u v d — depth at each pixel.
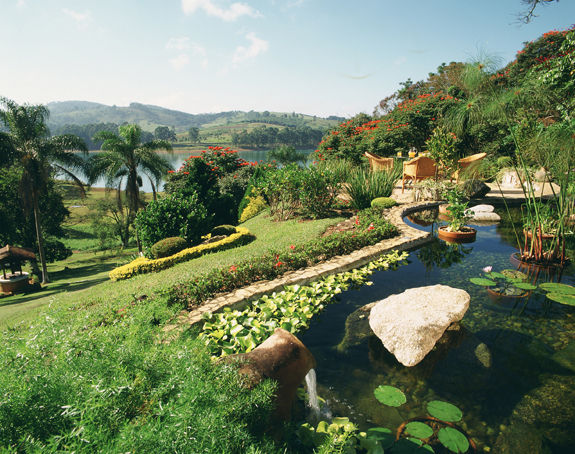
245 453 1.56
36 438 1.43
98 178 18.38
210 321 4.42
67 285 15.84
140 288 5.96
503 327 3.80
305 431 2.42
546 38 14.36
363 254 6.55
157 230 9.68
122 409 1.66
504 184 13.99
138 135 18.59
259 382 2.18
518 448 2.27
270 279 5.78
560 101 5.74
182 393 1.64
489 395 2.79
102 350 2.00
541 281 5.04
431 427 2.50
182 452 1.33
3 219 18.28
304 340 3.89
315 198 10.26
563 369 3.04
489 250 6.74
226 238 9.48
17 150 15.55
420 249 7.13
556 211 6.80
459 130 6.47
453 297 3.77
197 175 13.68
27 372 1.72
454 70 21.33
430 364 3.26
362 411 2.72
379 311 3.85
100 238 27.45
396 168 13.36
